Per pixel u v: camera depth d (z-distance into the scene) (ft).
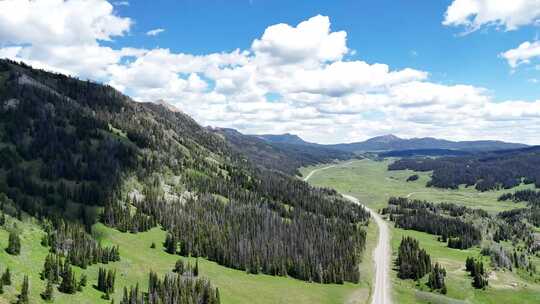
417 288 614.34
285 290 541.34
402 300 552.41
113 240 572.10
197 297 428.56
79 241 459.73
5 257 370.12
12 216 484.33
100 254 465.47
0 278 317.22
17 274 349.20
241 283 538.88
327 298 531.91
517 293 605.73
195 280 468.75
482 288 618.44
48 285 335.06
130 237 598.75
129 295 388.57
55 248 432.66
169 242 588.50
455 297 591.37
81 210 612.70
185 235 618.03
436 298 558.97
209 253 615.16
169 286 422.00
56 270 367.45
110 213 615.98
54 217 524.52
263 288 535.60
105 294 382.83
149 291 410.52
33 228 472.03
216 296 436.76
